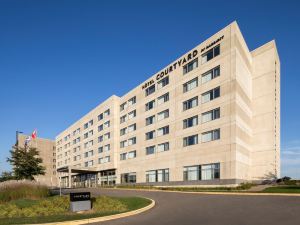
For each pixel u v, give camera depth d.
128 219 16.34
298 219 13.82
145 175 58.41
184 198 27.03
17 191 27.39
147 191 39.47
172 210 19.52
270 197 22.45
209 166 42.44
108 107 75.75
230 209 18.19
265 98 46.41
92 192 42.09
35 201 24.45
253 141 46.62
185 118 48.56
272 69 46.25
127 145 67.06
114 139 71.69
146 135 59.56
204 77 45.78
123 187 54.94
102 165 76.44
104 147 76.50
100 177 78.81
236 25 42.03
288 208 16.89
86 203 20.03
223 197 25.12
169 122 52.53
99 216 16.41
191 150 46.31
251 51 49.62
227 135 40.22
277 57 48.81
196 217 16.11
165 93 54.69
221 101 42.00
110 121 74.19
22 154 42.53
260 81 47.59
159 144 54.84
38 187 29.30
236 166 38.59
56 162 117.81
